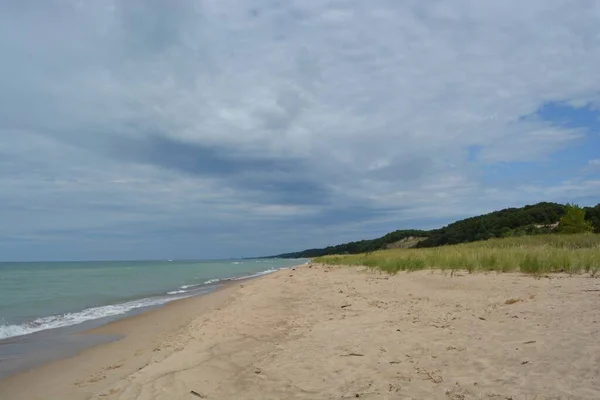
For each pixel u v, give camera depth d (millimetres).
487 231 57406
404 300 10203
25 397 5742
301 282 17438
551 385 4070
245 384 5078
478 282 12141
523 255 15180
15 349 8844
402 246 85250
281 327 8391
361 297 11336
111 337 9977
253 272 50188
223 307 12727
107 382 6113
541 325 6391
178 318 12320
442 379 4598
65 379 6523
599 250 15531
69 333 10586
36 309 15438
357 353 5934
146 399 4789
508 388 4117
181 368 5965
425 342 6145
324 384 4840
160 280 33969
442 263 17344
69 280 33688
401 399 4160
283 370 5480
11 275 42312
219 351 6730
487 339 5949
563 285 10250
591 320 6387
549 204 58281
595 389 3891
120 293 22047
